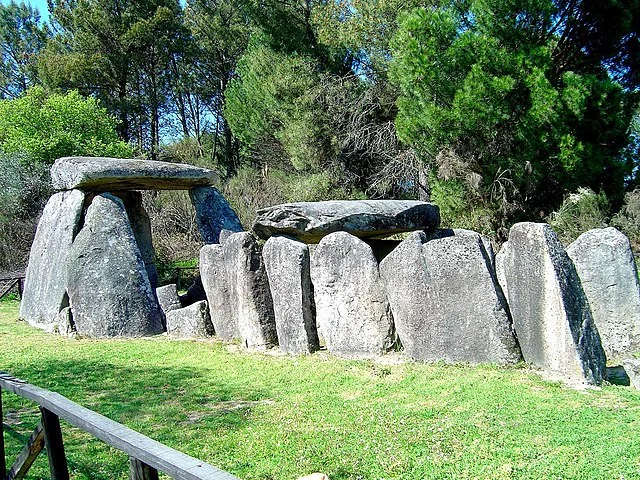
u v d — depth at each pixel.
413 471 3.83
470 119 13.98
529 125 13.98
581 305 5.96
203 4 29.36
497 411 4.93
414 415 4.95
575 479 3.60
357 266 7.38
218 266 8.92
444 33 14.41
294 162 20.14
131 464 2.33
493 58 13.98
